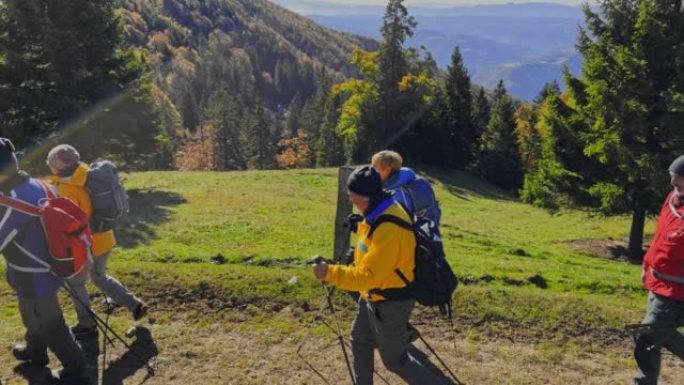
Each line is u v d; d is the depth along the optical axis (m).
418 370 4.93
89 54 21.09
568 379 6.65
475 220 27.45
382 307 4.76
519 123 64.38
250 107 137.25
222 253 11.09
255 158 90.12
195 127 121.19
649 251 5.74
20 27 19.77
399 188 6.24
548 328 7.87
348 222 4.91
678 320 5.45
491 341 7.48
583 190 20.17
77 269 5.25
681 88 17.95
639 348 5.84
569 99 20.58
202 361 6.46
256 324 7.43
